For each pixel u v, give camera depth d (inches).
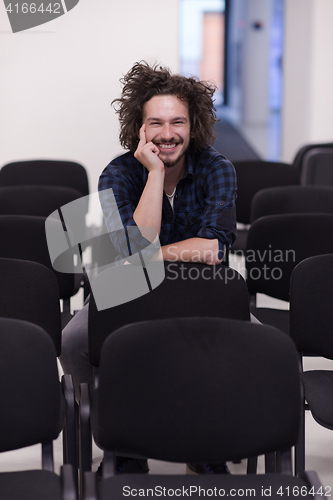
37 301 75.8
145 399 55.9
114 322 70.1
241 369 56.4
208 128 75.3
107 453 57.1
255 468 73.9
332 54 239.0
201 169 77.4
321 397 68.8
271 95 568.7
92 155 206.4
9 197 123.9
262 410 56.0
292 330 75.7
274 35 516.7
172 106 72.2
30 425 56.6
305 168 175.3
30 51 197.9
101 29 197.8
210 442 56.1
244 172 149.4
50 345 57.4
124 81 77.2
